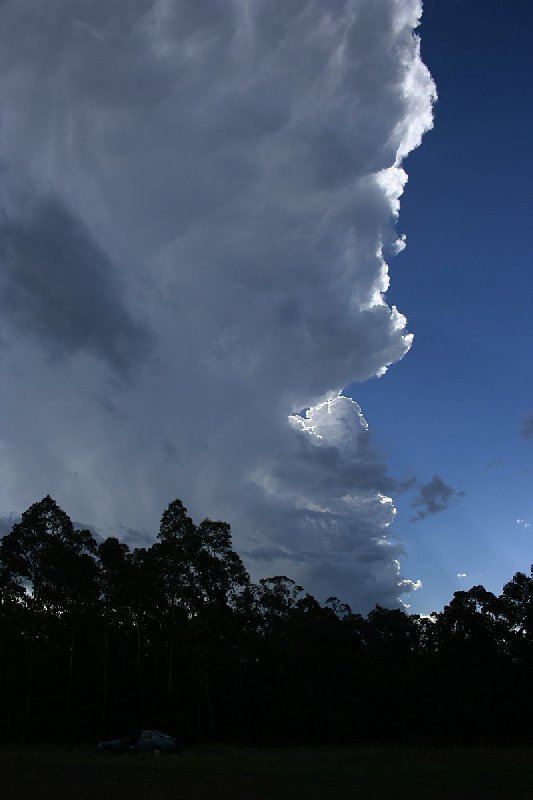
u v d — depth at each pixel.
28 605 50.47
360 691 60.53
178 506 55.72
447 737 55.91
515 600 58.81
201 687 52.28
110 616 56.09
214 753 37.19
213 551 55.53
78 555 51.75
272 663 60.97
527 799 16.69
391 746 44.97
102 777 22.95
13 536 50.34
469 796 17.30
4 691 51.47
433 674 60.94
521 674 57.16
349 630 70.50
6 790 19.64
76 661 55.94
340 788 19.56
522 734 55.03
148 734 37.47
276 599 63.50
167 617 57.06
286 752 40.38
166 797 18.03
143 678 57.50
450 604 61.44
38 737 53.16
